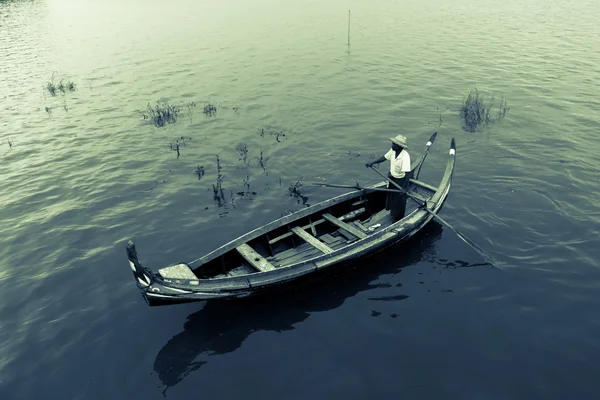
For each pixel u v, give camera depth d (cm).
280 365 803
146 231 1202
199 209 1294
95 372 808
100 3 5641
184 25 3972
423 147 1602
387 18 3881
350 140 1692
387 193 1192
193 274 879
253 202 1320
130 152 1667
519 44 2848
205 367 806
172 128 1861
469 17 3775
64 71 2694
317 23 3791
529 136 1620
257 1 5197
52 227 1232
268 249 1054
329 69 2539
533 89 2061
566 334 833
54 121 1975
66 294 992
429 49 2848
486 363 785
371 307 924
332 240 1102
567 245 1061
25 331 897
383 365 793
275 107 2038
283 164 1538
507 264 1018
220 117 1952
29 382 791
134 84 2431
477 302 921
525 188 1302
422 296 947
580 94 1967
